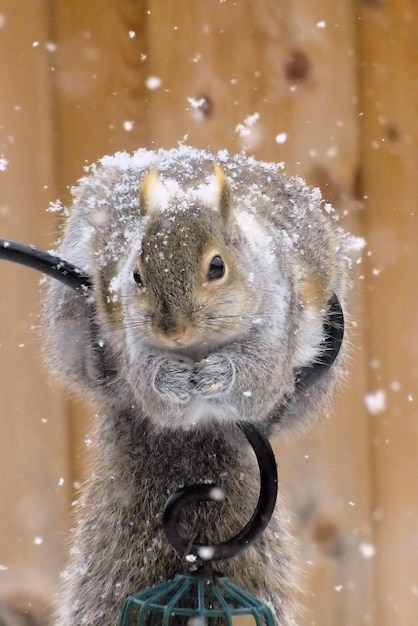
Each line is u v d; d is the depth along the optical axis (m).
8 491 2.29
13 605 2.29
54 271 2.12
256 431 2.10
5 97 2.31
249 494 2.18
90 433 2.19
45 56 2.31
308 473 2.32
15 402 2.30
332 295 2.17
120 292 2.12
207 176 2.19
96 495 2.19
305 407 2.20
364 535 2.32
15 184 2.30
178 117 2.32
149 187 2.13
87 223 2.18
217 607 2.12
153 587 2.10
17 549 2.29
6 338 2.30
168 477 2.18
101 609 2.17
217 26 2.32
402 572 2.32
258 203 2.18
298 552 2.21
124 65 2.31
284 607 2.19
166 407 2.12
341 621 2.32
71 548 2.19
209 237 2.12
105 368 2.17
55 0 2.31
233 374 2.12
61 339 2.18
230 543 2.09
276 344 2.13
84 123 2.31
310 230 2.18
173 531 2.09
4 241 2.12
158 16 2.32
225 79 2.32
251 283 2.12
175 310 2.10
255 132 2.32
